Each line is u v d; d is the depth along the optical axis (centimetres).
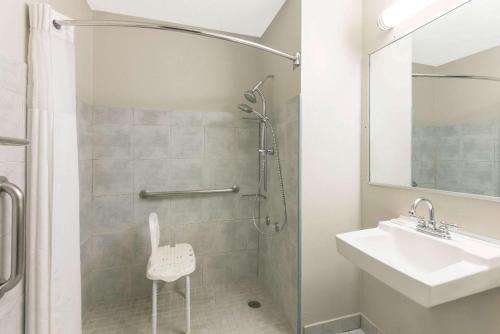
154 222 163
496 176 93
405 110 128
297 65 145
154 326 133
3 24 81
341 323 151
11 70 85
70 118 107
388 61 136
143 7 173
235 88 209
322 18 145
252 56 213
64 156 103
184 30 115
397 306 130
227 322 158
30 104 95
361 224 155
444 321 107
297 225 146
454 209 105
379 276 90
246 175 211
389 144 136
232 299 184
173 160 193
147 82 188
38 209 95
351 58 151
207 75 202
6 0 83
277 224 176
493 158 94
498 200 90
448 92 109
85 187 164
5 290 73
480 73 98
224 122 205
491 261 80
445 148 110
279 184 173
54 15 99
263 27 199
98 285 178
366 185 151
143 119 186
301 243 144
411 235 109
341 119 150
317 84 145
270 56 189
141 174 186
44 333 95
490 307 90
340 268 152
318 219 147
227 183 207
